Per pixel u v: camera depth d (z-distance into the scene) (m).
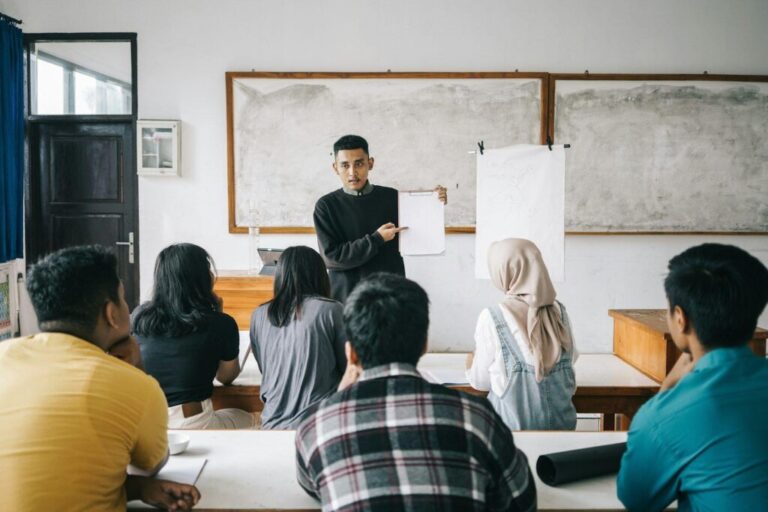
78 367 1.14
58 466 1.08
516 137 4.60
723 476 1.03
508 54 4.59
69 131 4.79
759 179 4.64
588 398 2.33
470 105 4.58
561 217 2.85
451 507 0.96
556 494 1.33
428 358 2.70
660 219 4.65
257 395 2.29
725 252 1.13
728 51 4.61
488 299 4.73
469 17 4.57
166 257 2.00
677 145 4.61
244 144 4.62
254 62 4.61
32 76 4.74
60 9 4.59
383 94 4.58
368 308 1.07
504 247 1.96
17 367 1.14
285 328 1.98
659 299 4.73
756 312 1.09
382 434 0.99
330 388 1.98
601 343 4.76
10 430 1.09
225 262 4.73
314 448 1.03
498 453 1.02
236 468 1.44
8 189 4.41
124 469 1.18
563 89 4.57
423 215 2.88
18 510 1.06
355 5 4.57
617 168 4.61
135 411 1.17
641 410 1.15
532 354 1.87
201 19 4.59
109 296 1.23
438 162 4.62
